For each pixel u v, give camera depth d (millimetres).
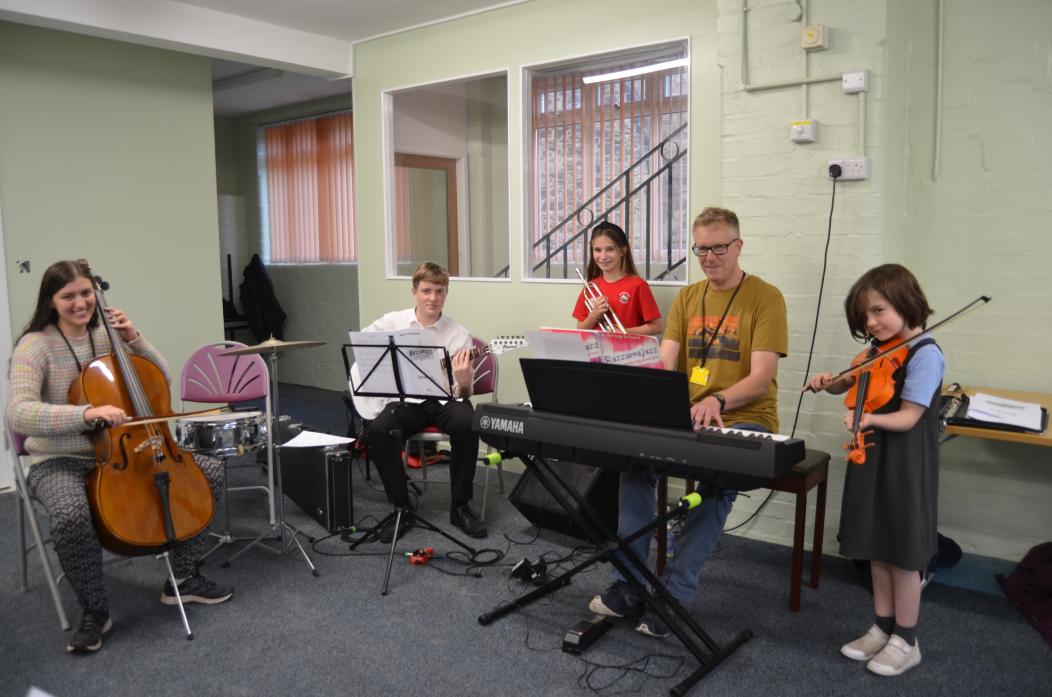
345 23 4398
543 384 2197
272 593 2768
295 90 6184
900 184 3096
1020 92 2871
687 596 2395
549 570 2926
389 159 4715
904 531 2141
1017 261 2939
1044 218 2875
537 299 4094
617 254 3465
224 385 3570
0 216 4062
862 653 2289
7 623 2580
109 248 4492
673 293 3611
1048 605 2518
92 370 2484
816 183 2971
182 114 4750
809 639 2422
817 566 2760
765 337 2467
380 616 2594
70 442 2533
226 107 6934
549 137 4016
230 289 7344
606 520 3104
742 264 3150
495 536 3293
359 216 4914
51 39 4203
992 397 2721
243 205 7418
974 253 3014
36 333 2580
